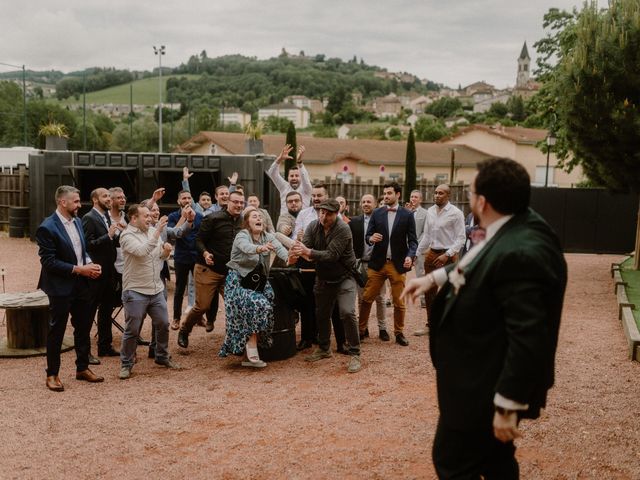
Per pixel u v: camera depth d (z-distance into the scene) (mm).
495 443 2721
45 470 4223
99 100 197625
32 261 14531
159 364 6816
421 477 4094
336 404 5527
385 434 4816
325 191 8031
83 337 6223
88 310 6188
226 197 8820
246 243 6418
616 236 19297
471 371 2648
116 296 7469
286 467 4258
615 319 9258
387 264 7684
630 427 4922
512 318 2457
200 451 4527
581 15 12500
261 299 6520
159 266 6539
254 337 6684
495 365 2586
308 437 4770
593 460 4332
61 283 5844
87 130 66375
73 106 178125
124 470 4227
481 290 2596
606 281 13273
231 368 6750
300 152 9438
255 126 19125
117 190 7230
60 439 4742
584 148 12688
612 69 11641
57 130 17891
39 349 7250
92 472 4195
